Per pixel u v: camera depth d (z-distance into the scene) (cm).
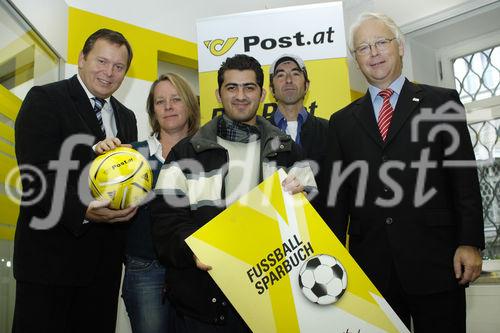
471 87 471
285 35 290
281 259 159
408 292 163
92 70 193
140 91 327
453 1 428
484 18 427
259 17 292
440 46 486
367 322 155
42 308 164
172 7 354
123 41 200
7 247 228
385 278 169
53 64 283
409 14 454
